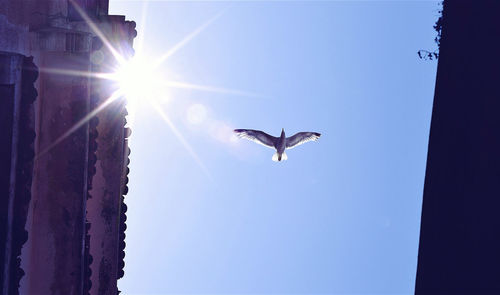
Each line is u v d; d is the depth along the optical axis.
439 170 8.91
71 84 11.49
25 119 10.34
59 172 11.60
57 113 11.55
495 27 8.26
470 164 8.30
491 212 7.81
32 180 11.15
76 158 11.59
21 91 10.30
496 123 7.94
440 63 9.05
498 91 8.00
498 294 7.44
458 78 8.73
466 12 8.71
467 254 8.16
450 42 8.91
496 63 8.13
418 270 9.19
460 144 8.56
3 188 10.09
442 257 8.68
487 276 7.70
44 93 11.54
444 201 8.77
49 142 11.58
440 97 9.02
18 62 10.14
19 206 10.29
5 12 10.41
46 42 11.18
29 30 11.12
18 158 10.28
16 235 10.23
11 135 10.14
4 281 9.97
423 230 9.16
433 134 9.09
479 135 8.21
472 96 8.45
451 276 8.39
